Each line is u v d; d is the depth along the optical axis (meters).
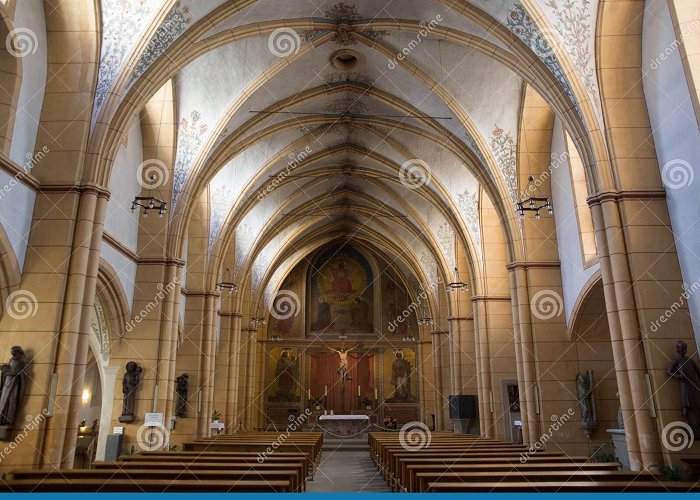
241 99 18.45
